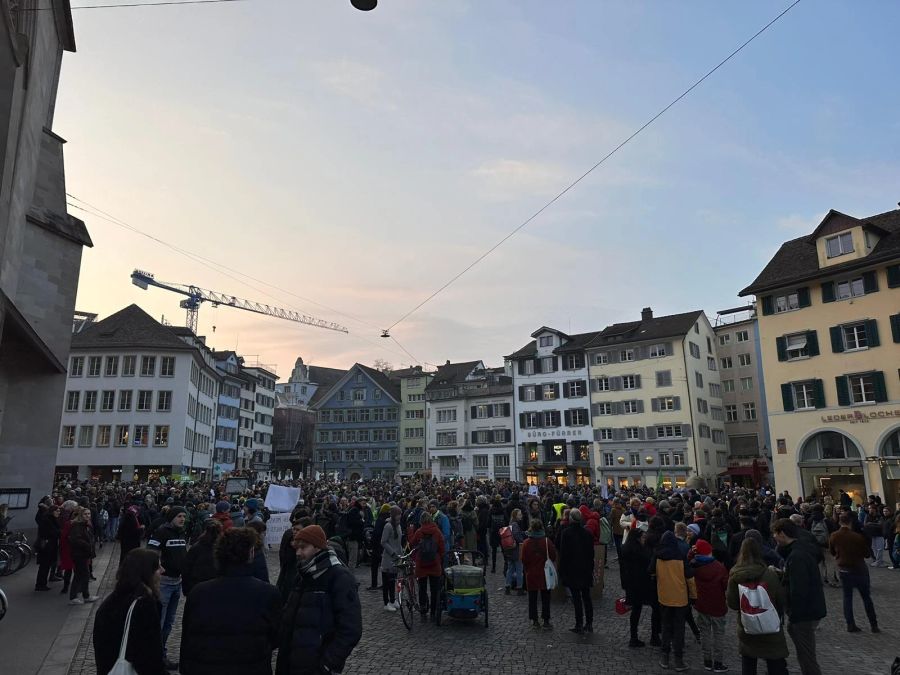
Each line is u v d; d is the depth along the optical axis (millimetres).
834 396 32656
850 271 32531
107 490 26859
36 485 20625
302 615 4289
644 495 26672
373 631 10180
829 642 9703
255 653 3906
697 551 8406
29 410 20797
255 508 11805
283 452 97625
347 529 16141
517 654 8828
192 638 3930
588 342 61375
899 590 14281
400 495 27250
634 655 8789
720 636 8117
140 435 53312
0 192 12203
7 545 15500
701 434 54000
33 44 14398
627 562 9258
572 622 10867
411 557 11039
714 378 58719
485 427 70000
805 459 33531
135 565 4227
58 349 21266
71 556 12242
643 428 55719
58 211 21812
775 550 11164
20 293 20156
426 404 75688
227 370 74188
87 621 10422
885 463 30375
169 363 54875
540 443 63031
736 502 18219
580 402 60781
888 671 8195
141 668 3982
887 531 18516
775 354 35406
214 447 69250
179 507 8766
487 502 17203
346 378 86625
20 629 9734
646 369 56312
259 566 7332
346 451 84188
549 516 19453
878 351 31219
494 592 13836
